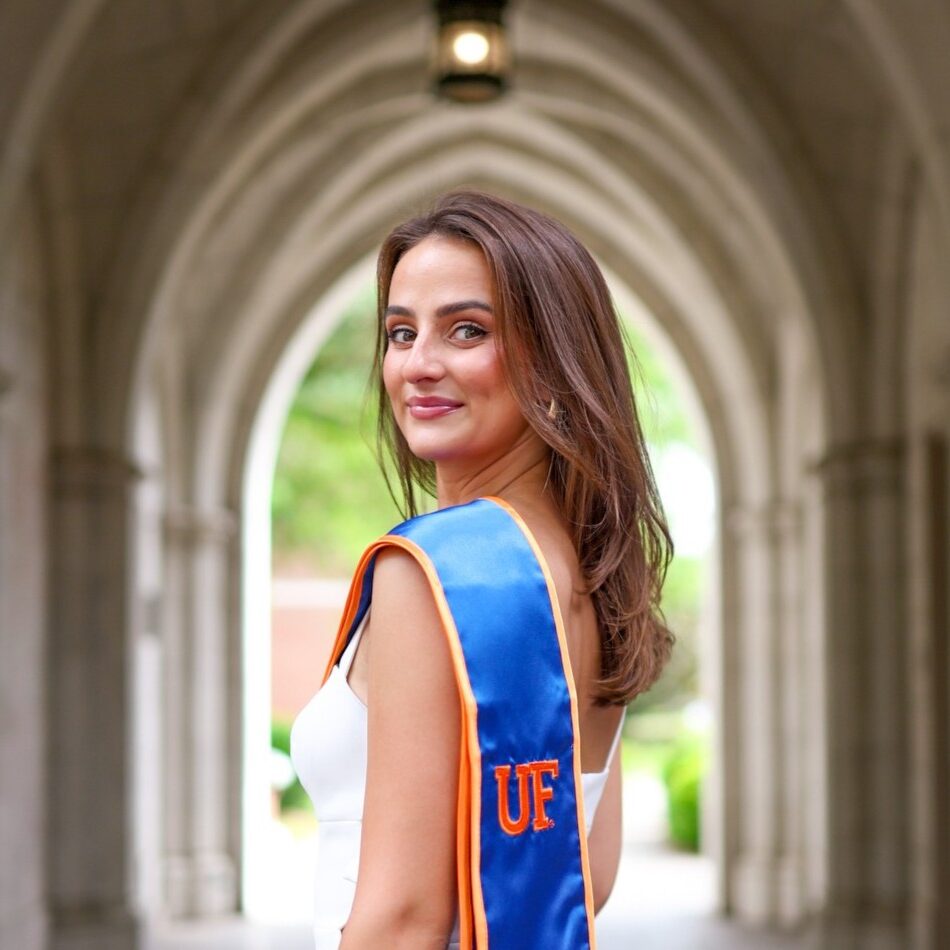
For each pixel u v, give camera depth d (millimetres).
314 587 34531
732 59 13938
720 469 19812
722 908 18969
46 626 13859
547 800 1900
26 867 13062
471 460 2215
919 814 13445
